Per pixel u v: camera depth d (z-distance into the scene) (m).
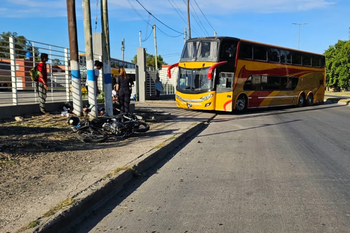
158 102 25.12
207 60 17.45
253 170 6.31
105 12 11.37
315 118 16.55
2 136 7.53
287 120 15.48
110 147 7.69
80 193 4.40
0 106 9.32
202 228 3.75
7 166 5.58
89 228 3.78
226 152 8.05
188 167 6.59
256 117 16.81
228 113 18.84
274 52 20.88
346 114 18.91
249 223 3.87
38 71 10.51
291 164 6.80
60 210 3.78
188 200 4.68
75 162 6.14
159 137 9.28
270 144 9.16
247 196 4.82
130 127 9.18
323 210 4.28
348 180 5.66
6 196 4.26
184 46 18.67
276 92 21.20
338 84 70.00
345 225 3.82
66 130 8.91
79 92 11.23
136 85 26.47
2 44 12.15
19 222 3.48
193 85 17.94
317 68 26.33
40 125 9.20
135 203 4.59
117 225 3.86
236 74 17.59
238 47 17.77
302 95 24.86
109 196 4.83
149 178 5.83
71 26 10.83
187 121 13.47
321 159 7.27
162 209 4.35
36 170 5.50
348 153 7.93
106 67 11.58
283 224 3.84
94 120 8.99
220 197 4.79
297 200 4.65
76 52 11.03
